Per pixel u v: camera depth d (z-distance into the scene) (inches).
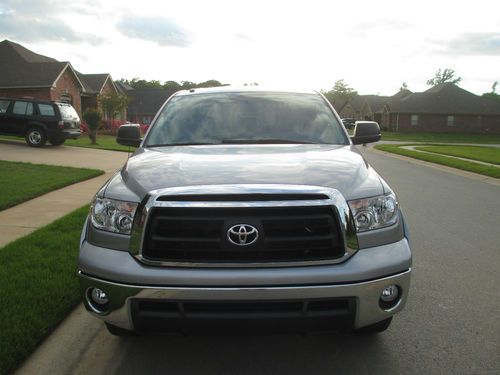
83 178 442.6
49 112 766.5
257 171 118.3
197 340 138.8
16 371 123.1
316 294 105.0
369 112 3029.0
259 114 168.9
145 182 116.5
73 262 193.6
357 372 122.3
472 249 233.9
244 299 103.9
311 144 155.9
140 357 130.0
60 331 144.7
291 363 126.6
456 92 2596.0
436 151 956.0
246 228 105.7
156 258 107.7
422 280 189.8
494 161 698.8
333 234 108.3
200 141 158.1
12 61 1304.1
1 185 381.1
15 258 198.1
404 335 142.4
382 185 122.9
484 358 129.3
